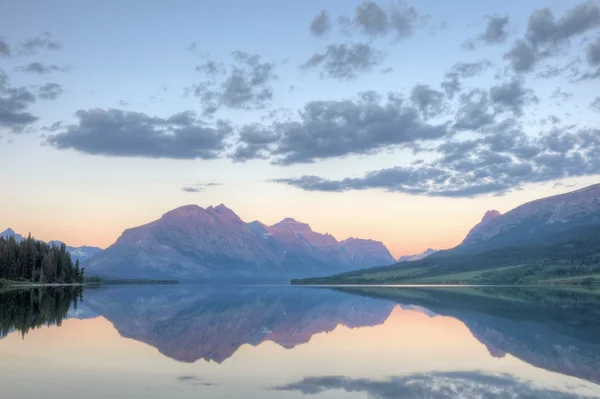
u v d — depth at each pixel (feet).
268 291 621.72
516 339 140.36
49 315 209.36
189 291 618.44
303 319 202.49
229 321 194.49
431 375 92.63
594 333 153.17
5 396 76.33
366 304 303.68
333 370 97.09
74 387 82.07
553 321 189.88
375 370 97.19
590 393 79.61
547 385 84.84
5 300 306.55
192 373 93.76
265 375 92.27
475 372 95.20
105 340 136.15
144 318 206.69
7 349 119.14
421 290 581.94
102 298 374.43
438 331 159.12
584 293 466.70
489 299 359.05
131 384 84.38
